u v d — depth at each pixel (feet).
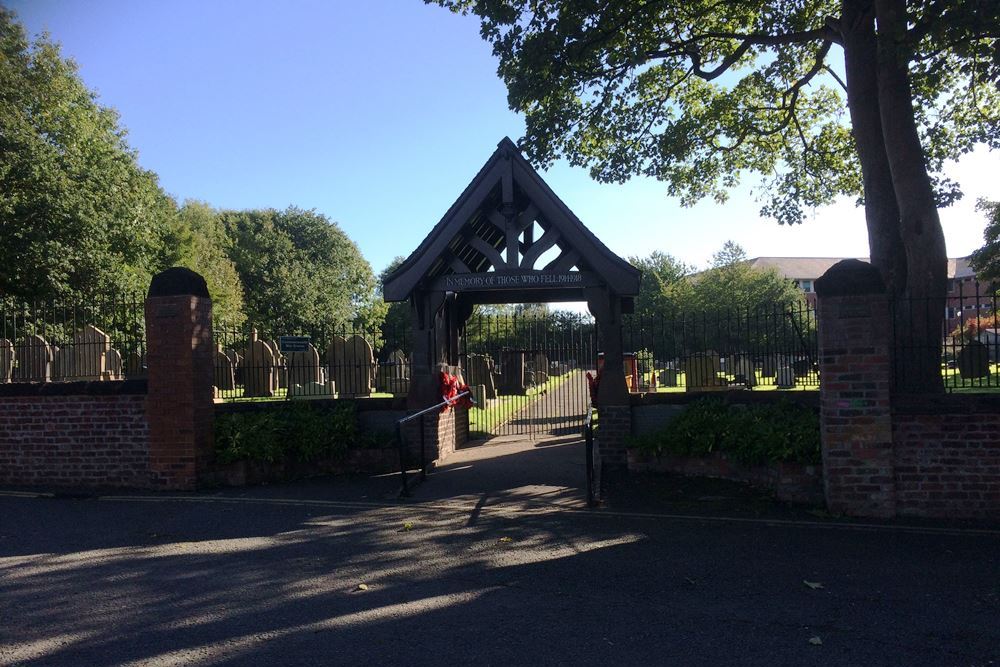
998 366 26.53
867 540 21.56
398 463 33.65
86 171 91.04
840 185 51.26
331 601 17.01
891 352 29.48
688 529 23.16
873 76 33.30
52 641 14.79
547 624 15.40
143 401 31.42
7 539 22.95
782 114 49.32
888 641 14.38
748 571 18.86
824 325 24.47
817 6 42.91
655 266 188.96
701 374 37.83
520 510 26.17
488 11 37.40
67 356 39.37
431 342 35.22
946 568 18.92
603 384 34.04
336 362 39.40
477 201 33.24
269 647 14.37
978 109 44.70
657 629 15.08
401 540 22.40
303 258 183.73
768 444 27.30
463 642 14.51
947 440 23.93
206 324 31.71
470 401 42.88
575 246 32.89
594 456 36.35
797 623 15.34
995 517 23.58
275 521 25.12
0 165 82.69
